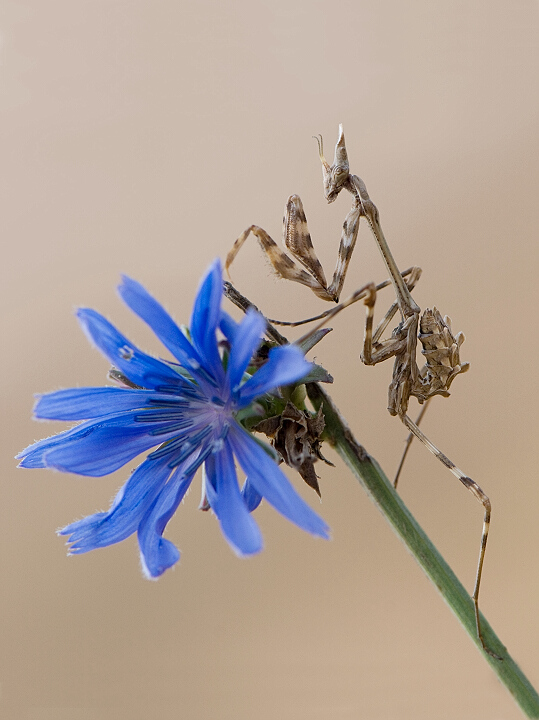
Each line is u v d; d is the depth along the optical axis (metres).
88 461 0.26
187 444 0.26
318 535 0.25
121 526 0.26
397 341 0.28
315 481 0.26
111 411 0.26
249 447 0.26
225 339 0.26
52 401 0.26
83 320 0.26
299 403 0.26
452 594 0.27
